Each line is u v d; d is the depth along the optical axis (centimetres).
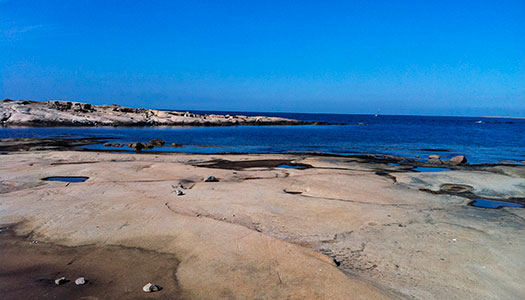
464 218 867
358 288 475
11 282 505
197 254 591
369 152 2544
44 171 1316
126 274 532
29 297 464
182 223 734
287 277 507
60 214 800
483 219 861
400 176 1409
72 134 3516
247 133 4425
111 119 5097
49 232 696
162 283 503
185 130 4700
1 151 2050
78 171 1336
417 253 640
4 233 692
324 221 809
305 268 530
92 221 755
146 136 3612
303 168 1628
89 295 471
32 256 593
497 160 2212
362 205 952
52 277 522
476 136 4559
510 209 958
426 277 546
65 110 5134
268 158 1959
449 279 541
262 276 512
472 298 487
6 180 1156
